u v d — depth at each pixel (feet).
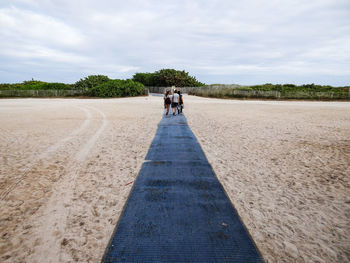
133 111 52.11
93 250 7.61
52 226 8.98
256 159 17.31
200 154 18.22
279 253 7.41
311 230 8.70
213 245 7.70
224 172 14.52
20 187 12.54
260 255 7.29
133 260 7.07
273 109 59.26
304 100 103.45
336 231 8.66
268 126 32.17
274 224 9.06
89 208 10.32
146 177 13.55
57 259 7.18
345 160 17.29
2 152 19.26
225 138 24.31
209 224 8.86
